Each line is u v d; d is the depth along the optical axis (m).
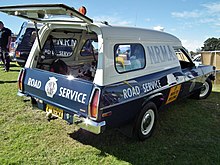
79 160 2.98
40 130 3.75
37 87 3.41
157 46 3.91
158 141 3.62
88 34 4.48
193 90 5.31
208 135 3.90
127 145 3.43
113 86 2.85
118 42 2.98
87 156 3.08
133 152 3.25
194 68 5.31
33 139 3.45
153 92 3.53
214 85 8.38
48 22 3.33
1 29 8.68
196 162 3.07
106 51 2.79
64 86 3.03
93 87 2.73
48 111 3.35
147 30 3.83
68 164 2.88
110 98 2.78
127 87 3.05
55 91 3.13
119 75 2.97
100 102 2.66
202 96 6.12
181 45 4.82
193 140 3.69
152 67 3.67
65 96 3.00
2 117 4.20
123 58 3.07
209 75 6.00
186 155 3.23
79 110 2.85
